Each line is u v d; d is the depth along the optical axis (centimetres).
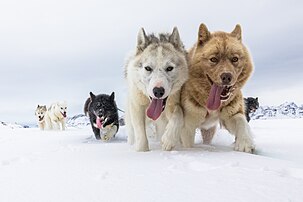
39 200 204
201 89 446
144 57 445
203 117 461
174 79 441
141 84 448
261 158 346
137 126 456
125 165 312
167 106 466
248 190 210
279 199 191
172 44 467
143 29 460
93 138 823
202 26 456
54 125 1446
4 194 220
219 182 232
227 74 411
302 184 224
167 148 437
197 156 363
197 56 448
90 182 245
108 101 835
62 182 248
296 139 555
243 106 475
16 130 1411
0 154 454
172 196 202
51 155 411
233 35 465
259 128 898
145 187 225
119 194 210
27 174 285
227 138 584
